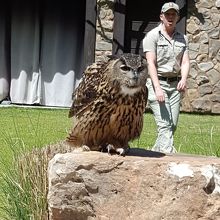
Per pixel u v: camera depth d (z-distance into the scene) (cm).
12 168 638
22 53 1809
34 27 1805
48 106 1814
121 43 1659
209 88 1678
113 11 1666
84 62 1683
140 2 1703
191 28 1667
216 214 471
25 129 1232
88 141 491
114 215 480
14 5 1802
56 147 608
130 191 479
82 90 476
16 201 573
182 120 1505
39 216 550
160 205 475
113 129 474
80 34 1809
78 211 482
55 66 1812
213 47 1669
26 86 1819
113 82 456
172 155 535
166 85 797
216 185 475
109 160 479
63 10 1805
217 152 715
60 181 480
